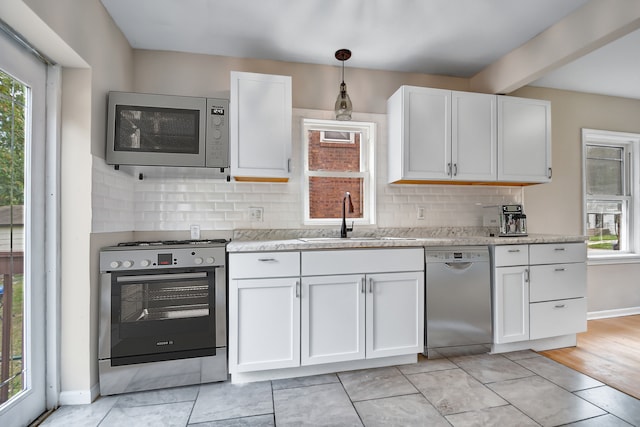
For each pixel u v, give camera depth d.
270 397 1.91
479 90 3.08
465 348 2.45
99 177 2.00
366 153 3.05
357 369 2.26
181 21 2.25
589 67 2.96
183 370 2.03
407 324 2.30
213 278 2.07
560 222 3.43
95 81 1.96
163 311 2.01
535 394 1.94
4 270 1.52
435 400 1.87
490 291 2.48
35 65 1.71
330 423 1.66
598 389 1.99
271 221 2.75
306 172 2.87
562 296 2.63
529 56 2.54
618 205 3.70
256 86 2.42
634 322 3.36
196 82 2.67
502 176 2.83
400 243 2.29
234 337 2.04
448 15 2.22
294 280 2.11
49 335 1.79
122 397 1.91
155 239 2.55
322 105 2.88
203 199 2.63
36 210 1.71
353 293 2.21
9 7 1.34
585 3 2.12
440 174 2.71
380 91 3.00
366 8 2.13
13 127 1.58
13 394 1.56
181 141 2.23
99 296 1.96
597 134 3.58
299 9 2.14
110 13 2.15
